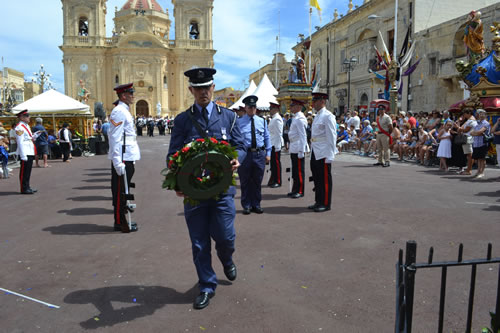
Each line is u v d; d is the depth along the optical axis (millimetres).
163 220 6613
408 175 11336
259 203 7047
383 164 13531
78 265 4543
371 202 7629
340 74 36750
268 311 3406
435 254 4695
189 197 3439
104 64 54375
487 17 19531
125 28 58438
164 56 54656
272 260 4617
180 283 4020
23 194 9250
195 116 3717
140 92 53688
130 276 4207
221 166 3430
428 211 6816
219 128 3742
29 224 6422
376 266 4375
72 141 19594
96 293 3799
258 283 3982
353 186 9461
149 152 21281
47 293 3807
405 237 5395
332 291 3775
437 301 3516
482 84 13516
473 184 9547
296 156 8367
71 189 10000
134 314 3381
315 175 7078
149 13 60031
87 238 5602
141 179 11492
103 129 21172
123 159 6020
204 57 56562
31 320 3293
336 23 37656
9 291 3857
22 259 4758
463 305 3434
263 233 5703
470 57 14492
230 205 3770
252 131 6895
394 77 21391
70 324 3225
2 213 7242
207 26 56625
